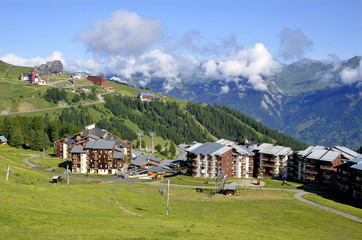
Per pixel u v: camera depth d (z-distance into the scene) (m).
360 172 141.88
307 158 183.50
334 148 189.25
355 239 90.44
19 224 67.00
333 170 173.75
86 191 131.62
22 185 116.25
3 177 133.12
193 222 93.69
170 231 73.81
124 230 71.31
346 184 152.62
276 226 100.00
